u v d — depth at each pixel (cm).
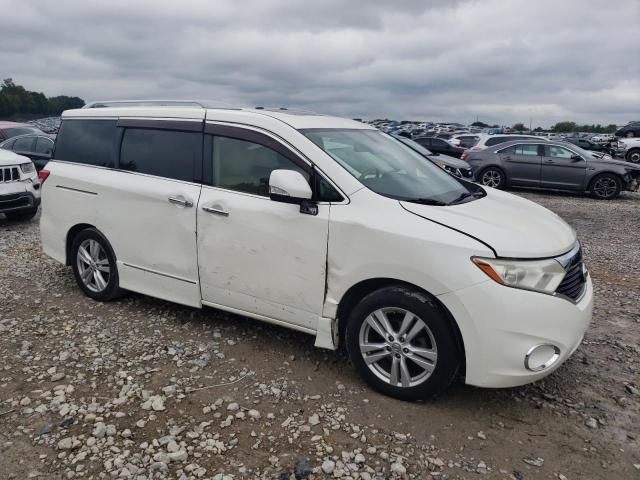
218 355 396
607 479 273
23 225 897
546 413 331
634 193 1592
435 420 320
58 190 509
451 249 307
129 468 271
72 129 513
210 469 272
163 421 312
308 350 408
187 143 425
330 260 348
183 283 429
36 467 272
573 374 382
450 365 317
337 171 355
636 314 504
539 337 300
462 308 304
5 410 320
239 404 331
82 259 506
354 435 303
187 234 416
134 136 461
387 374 345
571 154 1473
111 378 361
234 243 389
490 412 331
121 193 455
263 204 377
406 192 363
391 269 324
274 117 394
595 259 727
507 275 300
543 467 281
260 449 289
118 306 493
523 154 1517
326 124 418
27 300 506
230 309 411
